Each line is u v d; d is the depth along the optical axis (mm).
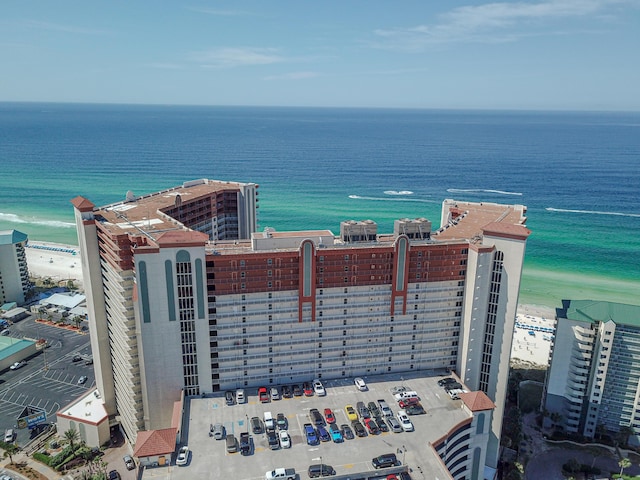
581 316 134500
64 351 174500
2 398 146125
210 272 106625
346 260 112812
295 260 110312
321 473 89938
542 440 136625
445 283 119375
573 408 138000
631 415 133250
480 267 114062
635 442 133875
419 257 116250
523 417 146750
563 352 138125
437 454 96125
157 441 93562
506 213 147000
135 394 112562
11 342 171250
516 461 122938
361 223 120062
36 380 156000
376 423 105000
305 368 118812
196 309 107188
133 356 110188
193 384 113125
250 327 112438
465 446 109938
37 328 192000
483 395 109250
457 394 114125
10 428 131875
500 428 122938
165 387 111188
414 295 118875
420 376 123062
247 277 108875
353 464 93375
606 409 135875
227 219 173625
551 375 140875
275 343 115062
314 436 99312
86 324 194875
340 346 119125
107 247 110875
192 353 110438
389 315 119000
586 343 132750
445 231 130250
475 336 119688
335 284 114000
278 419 104625
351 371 121812
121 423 129875
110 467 117938
